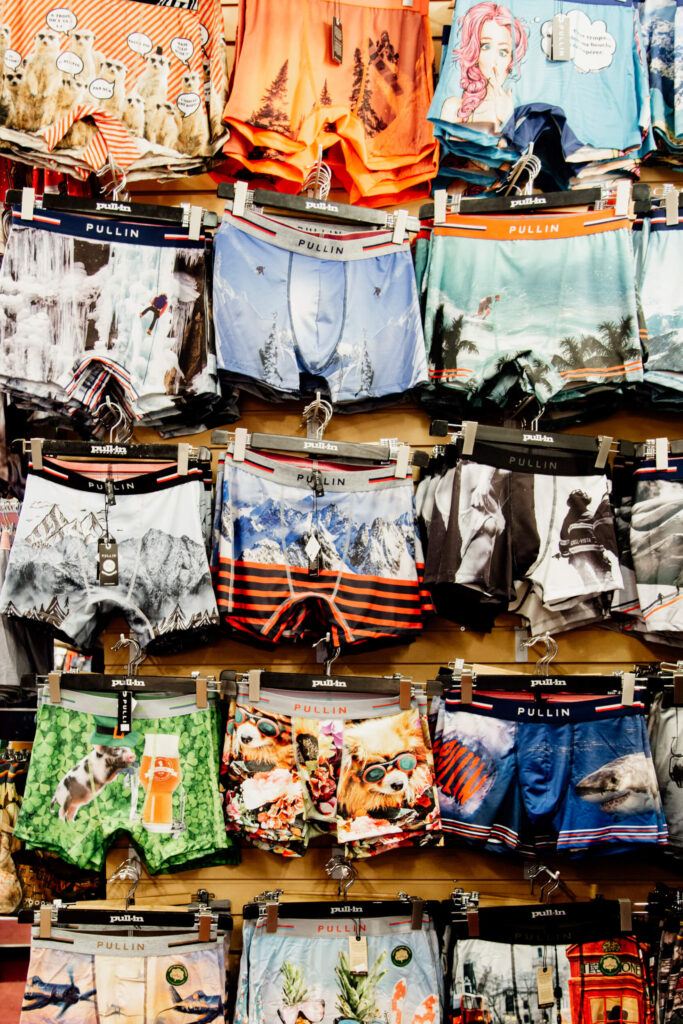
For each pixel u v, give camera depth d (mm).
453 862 2844
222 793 2545
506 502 2660
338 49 2947
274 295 2764
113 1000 2418
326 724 2561
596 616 2719
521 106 2846
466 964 2488
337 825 2465
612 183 2816
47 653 3035
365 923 2514
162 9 2900
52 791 2496
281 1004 2438
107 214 2727
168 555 2615
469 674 2613
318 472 2684
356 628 2611
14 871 2764
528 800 2562
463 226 2824
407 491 2717
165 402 2709
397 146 2963
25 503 2637
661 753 2689
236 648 2922
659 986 2531
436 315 2783
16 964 3016
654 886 2840
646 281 2801
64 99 2787
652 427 3064
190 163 2887
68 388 2658
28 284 2680
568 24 2896
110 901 2742
